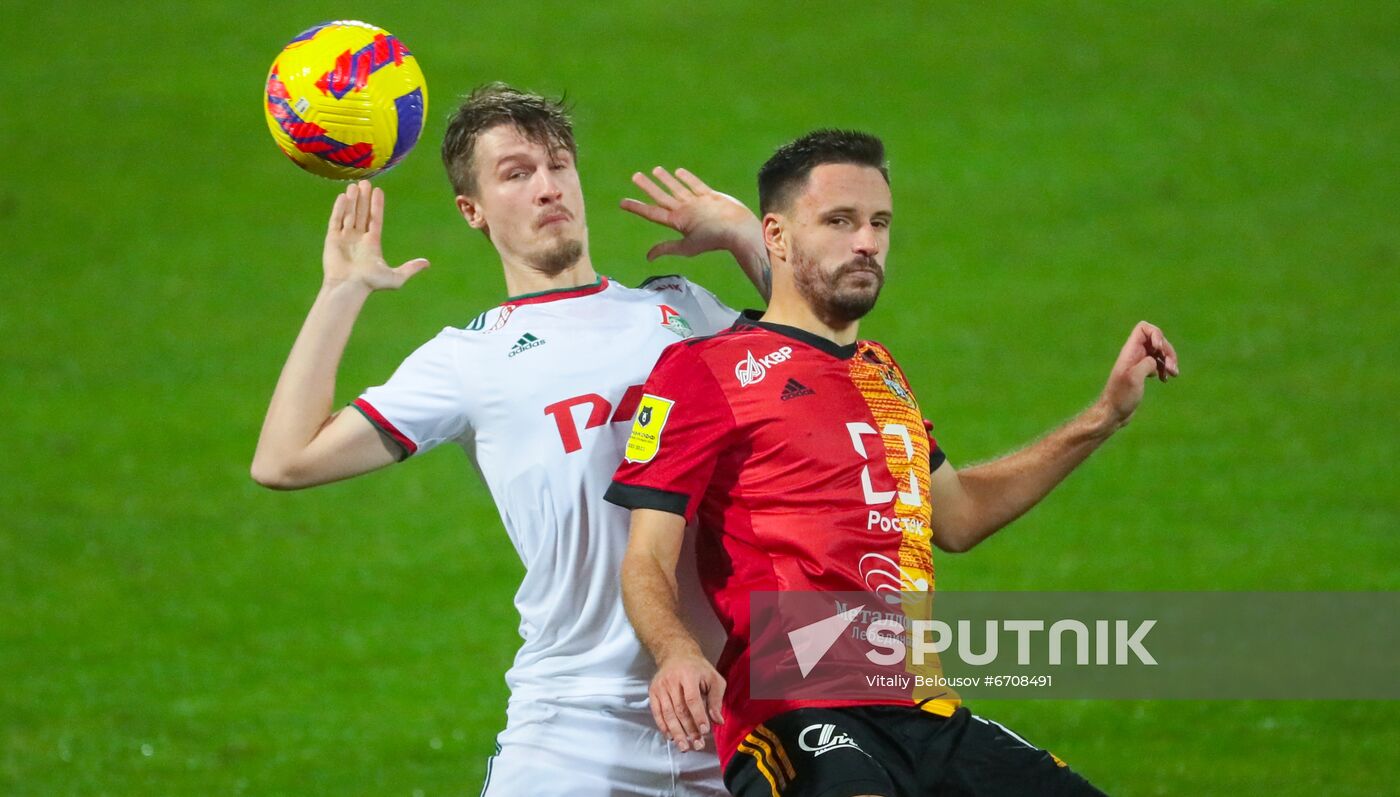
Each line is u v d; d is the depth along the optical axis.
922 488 15.06
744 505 14.62
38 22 86.19
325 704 33.03
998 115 74.88
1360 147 71.56
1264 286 59.38
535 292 16.89
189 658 35.38
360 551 41.66
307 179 70.56
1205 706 32.06
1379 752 29.64
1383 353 53.66
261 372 53.84
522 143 16.67
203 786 29.08
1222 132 73.19
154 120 75.31
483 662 35.19
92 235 64.94
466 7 86.62
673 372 14.91
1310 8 86.31
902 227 65.00
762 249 18.44
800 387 14.73
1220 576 38.97
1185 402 50.66
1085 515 43.22
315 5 88.06
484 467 16.66
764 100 75.56
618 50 81.00
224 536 42.44
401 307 57.62
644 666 16.38
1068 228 64.75
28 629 36.88
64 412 50.62
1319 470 45.59
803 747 13.94
